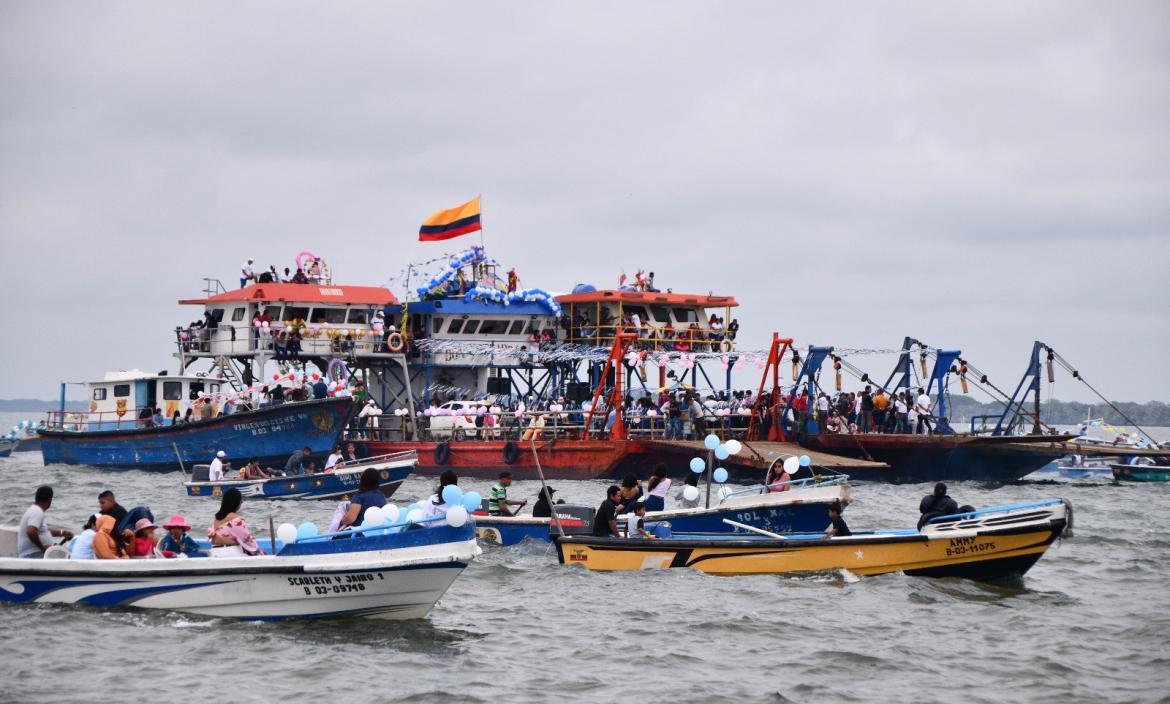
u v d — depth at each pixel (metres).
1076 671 28.06
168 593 30.30
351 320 94.06
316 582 29.97
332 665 27.09
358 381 94.44
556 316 97.62
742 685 26.72
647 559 38.50
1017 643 30.55
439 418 88.12
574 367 99.25
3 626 29.02
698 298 97.88
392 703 24.94
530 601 34.31
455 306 94.44
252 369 94.06
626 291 97.00
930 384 85.25
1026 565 36.75
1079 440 90.88
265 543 33.91
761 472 73.25
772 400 81.75
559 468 77.00
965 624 32.31
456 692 25.64
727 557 38.03
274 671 26.61
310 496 61.91
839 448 79.62
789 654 29.20
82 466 87.50
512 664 27.89
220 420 79.06
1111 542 47.91
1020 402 82.75
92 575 30.45
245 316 91.69
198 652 27.72
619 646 29.61
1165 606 34.81
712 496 61.84
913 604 34.38
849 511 60.28
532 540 43.09
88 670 26.27
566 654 28.86
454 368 97.38
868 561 37.69
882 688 26.75
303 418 77.06
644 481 75.81
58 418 92.25
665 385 91.38
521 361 96.00
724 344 97.38
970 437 76.00
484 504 58.69
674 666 28.05
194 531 48.88
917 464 79.38
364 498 32.53
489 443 79.12
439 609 33.12
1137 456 86.00
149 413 85.94
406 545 30.05
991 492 73.62
